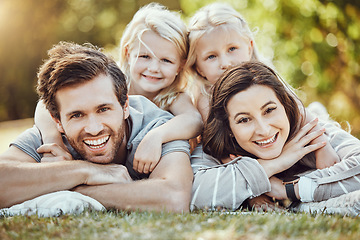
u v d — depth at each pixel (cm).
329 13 830
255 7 861
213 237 207
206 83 439
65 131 312
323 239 210
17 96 1675
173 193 294
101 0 1628
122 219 248
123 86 321
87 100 301
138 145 332
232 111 326
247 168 310
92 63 303
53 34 1641
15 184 293
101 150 312
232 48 422
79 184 299
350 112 872
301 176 320
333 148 345
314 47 845
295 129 346
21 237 222
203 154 361
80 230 229
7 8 1611
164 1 1451
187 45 425
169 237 207
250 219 242
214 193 307
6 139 919
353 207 282
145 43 405
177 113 396
